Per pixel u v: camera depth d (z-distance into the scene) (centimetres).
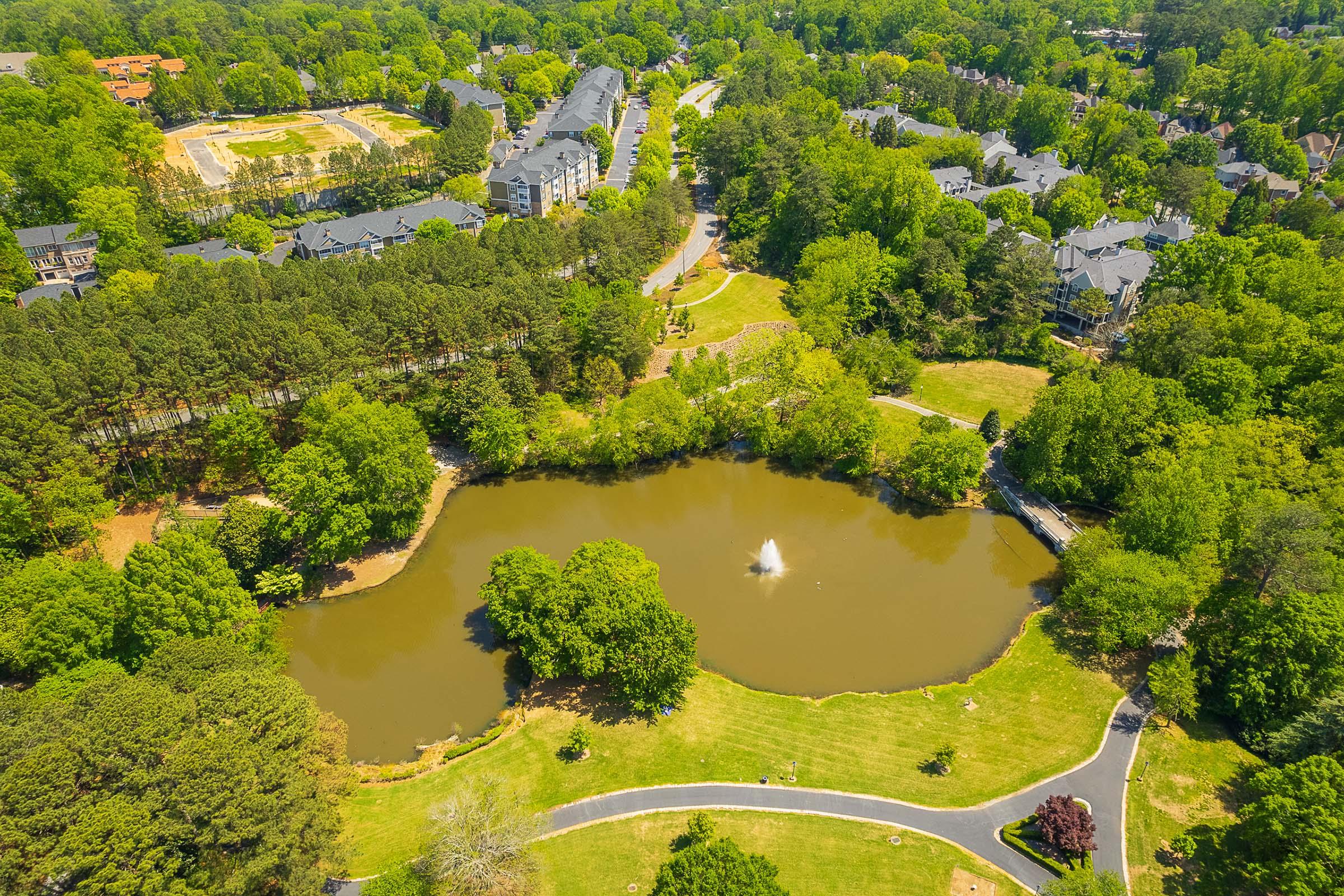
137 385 11619
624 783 8056
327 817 6625
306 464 10881
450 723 9056
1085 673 9325
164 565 8900
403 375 13812
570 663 9050
